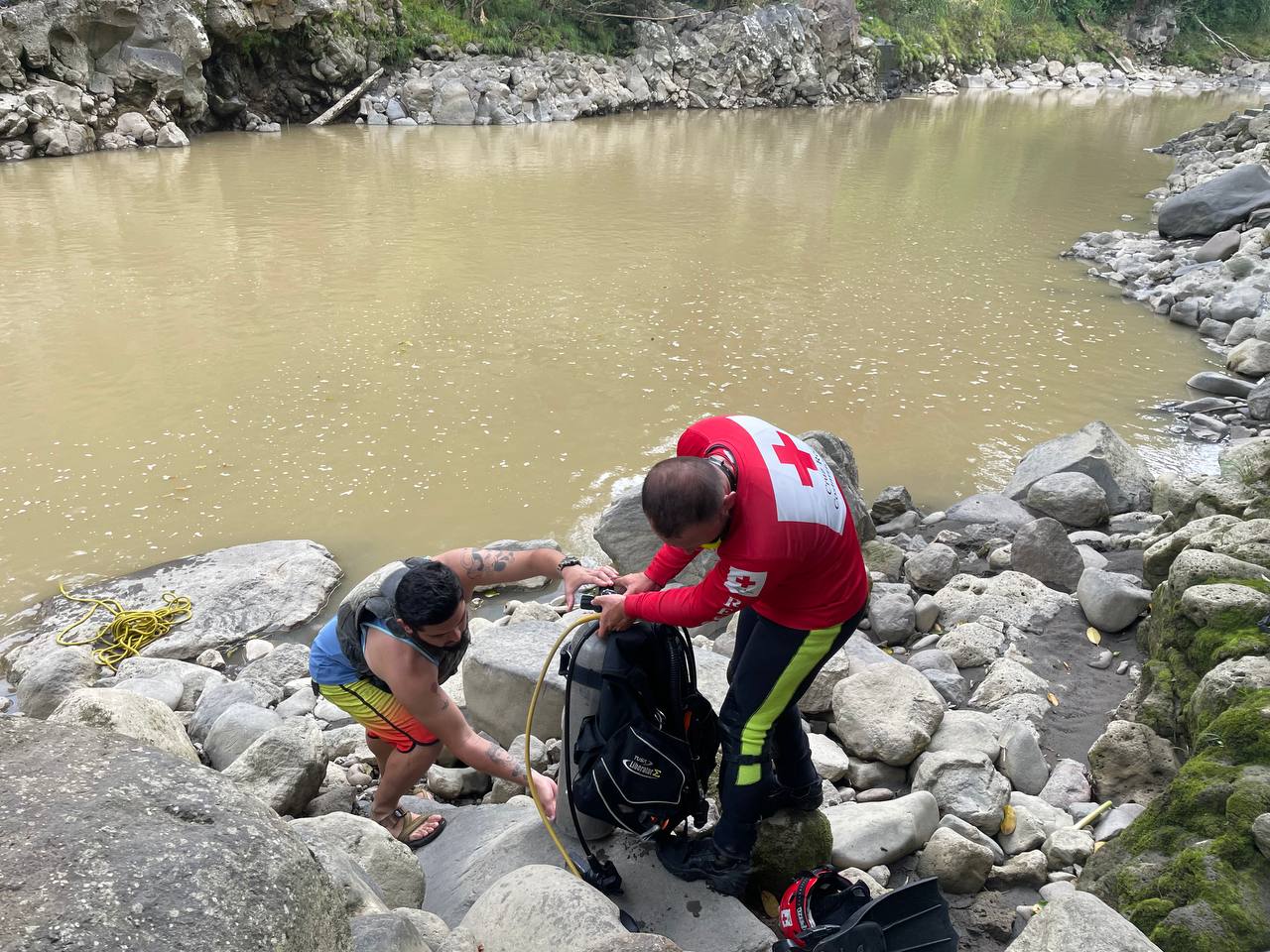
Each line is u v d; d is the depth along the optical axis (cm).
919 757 410
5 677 552
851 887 297
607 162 2177
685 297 1218
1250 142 2286
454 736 355
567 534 681
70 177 1820
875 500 726
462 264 1329
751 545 268
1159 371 1013
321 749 418
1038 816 376
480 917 289
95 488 738
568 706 312
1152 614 480
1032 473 720
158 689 514
